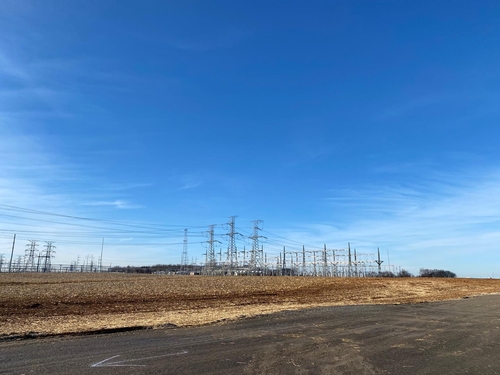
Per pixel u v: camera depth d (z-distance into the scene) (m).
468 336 11.85
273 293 31.59
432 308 20.48
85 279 49.38
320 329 12.84
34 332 11.77
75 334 11.68
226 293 30.45
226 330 12.56
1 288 30.64
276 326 13.45
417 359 8.73
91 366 7.87
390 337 11.49
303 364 8.13
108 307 20.69
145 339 10.90
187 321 14.40
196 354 8.95
